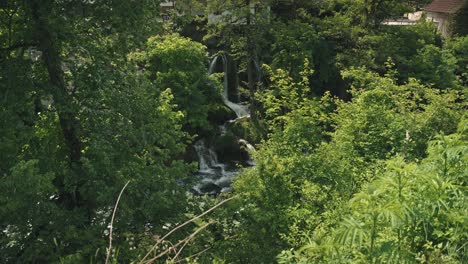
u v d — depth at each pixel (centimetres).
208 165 2069
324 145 962
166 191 942
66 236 796
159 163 1027
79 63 1055
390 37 2392
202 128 2111
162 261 610
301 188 912
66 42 989
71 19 969
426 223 366
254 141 2128
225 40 2303
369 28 2505
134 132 989
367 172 902
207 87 2247
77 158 1067
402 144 1028
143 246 782
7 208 712
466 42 2592
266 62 2448
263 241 872
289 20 2525
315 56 2347
